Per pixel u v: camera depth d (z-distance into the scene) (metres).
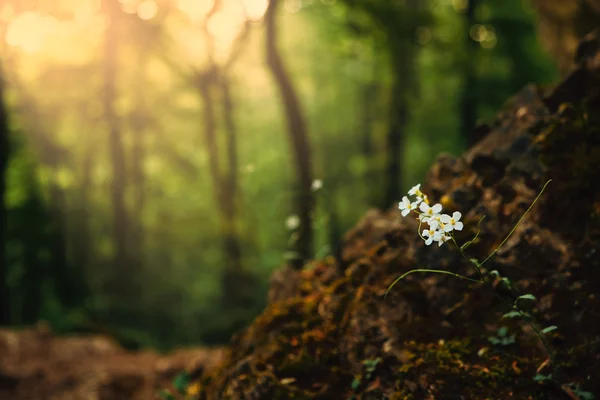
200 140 26.91
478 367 3.33
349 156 30.50
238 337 4.18
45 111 23.86
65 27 21.48
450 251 3.75
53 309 19.02
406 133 22.69
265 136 32.12
